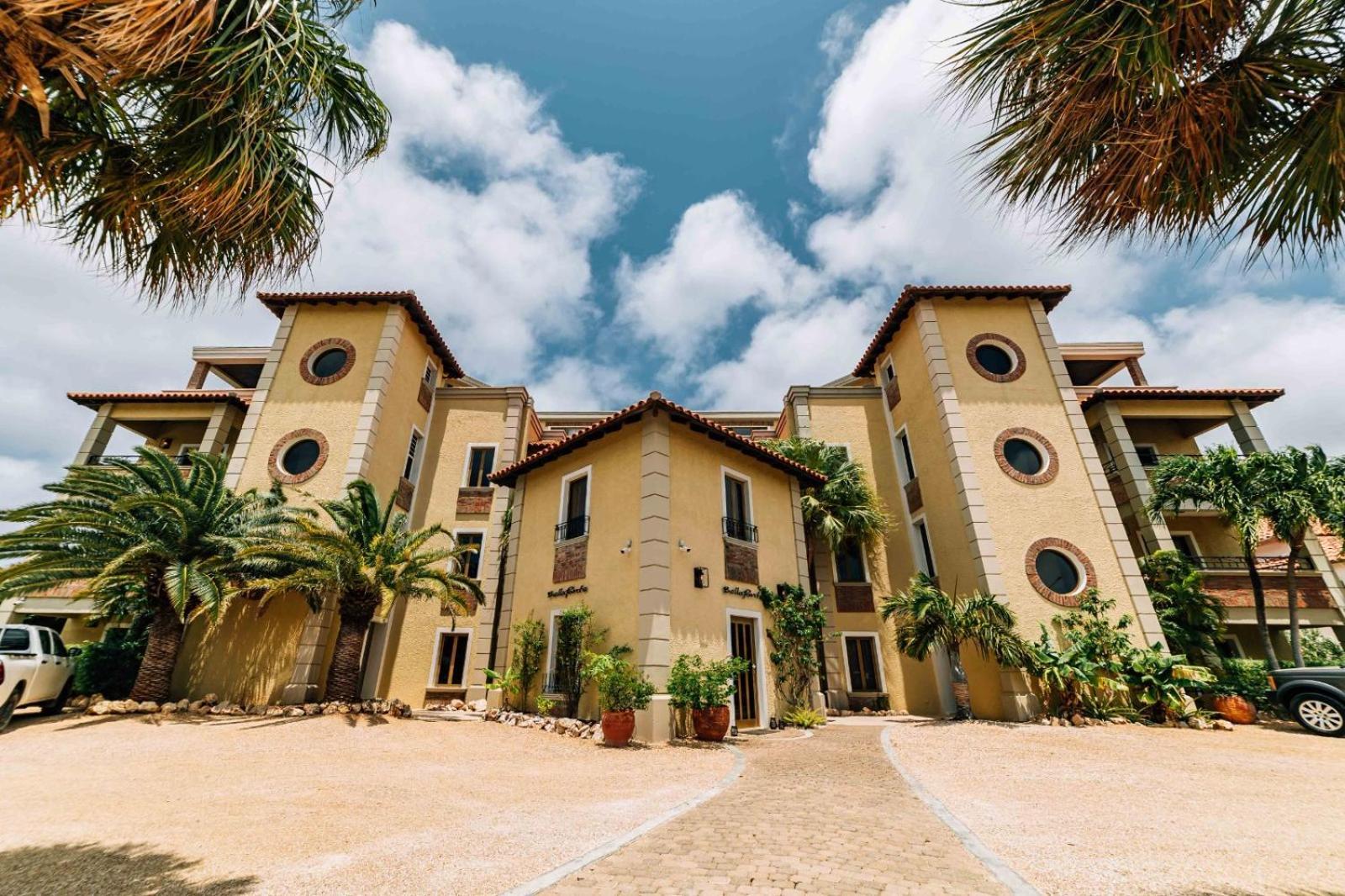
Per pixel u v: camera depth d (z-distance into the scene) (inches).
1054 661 438.0
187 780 256.2
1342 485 454.0
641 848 160.9
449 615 631.8
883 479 695.7
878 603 629.3
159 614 464.8
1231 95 96.9
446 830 183.6
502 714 451.5
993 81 105.6
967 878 135.9
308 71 115.5
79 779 256.4
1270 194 107.0
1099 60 94.7
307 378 647.8
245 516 515.5
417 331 729.6
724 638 431.5
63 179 115.0
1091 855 151.9
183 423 756.6
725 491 493.4
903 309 670.5
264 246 134.7
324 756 314.0
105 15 76.7
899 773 260.2
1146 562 548.1
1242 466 495.2
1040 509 539.5
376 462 623.5
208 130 107.7
